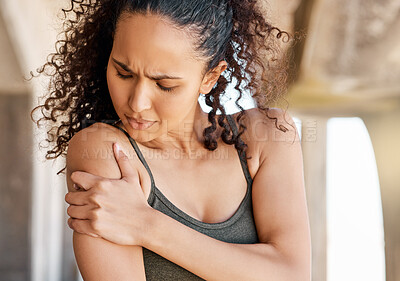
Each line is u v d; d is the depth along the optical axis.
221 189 1.65
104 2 1.71
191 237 1.49
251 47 1.76
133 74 1.42
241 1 1.70
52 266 9.04
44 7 6.11
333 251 13.77
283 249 1.62
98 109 1.80
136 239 1.47
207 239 1.51
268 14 1.89
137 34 1.38
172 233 1.48
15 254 7.24
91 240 1.47
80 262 1.48
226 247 1.53
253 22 1.79
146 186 1.57
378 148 6.35
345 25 4.66
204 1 1.46
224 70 1.63
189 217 1.58
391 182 6.24
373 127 6.31
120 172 1.54
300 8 4.64
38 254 7.54
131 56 1.39
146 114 1.45
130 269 1.47
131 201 1.49
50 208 8.71
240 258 1.53
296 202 1.69
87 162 1.54
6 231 7.21
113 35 1.50
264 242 1.65
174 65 1.41
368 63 4.91
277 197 1.67
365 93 5.45
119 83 1.45
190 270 1.49
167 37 1.39
